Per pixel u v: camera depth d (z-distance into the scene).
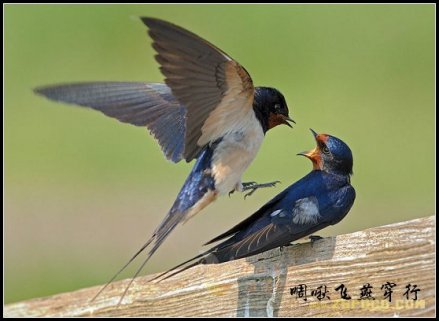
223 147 9.25
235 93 8.33
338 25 21.30
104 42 21.25
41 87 8.48
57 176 17.97
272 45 20.84
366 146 18.05
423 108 18.88
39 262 16.34
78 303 8.82
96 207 17.25
